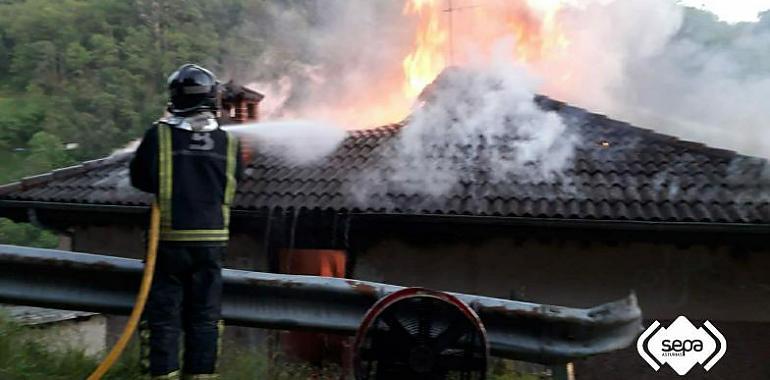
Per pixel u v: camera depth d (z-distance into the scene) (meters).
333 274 8.69
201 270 3.43
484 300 3.84
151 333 3.35
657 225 7.16
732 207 7.33
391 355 3.61
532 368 7.19
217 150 3.48
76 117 58.44
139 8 66.19
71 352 4.70
